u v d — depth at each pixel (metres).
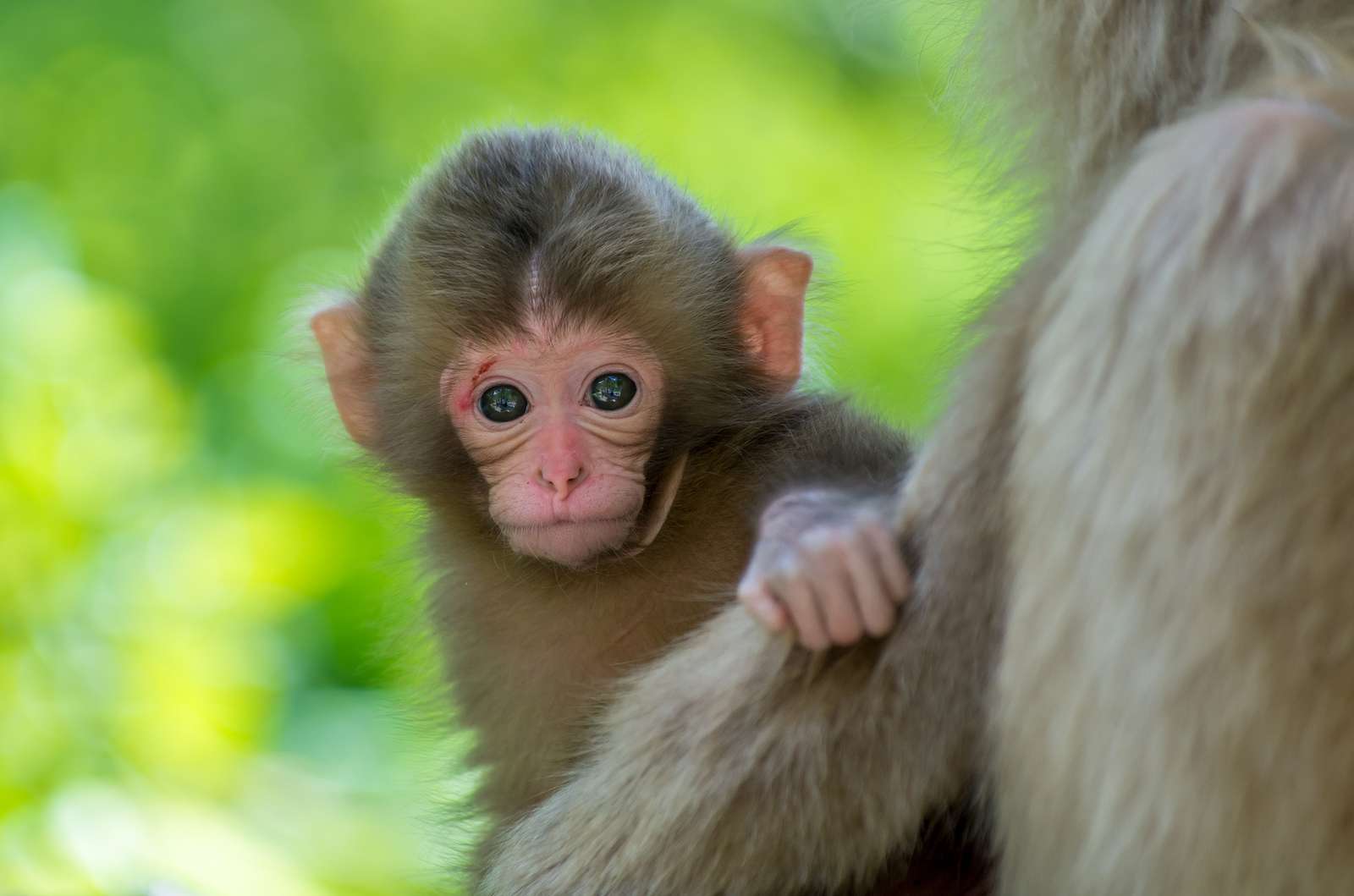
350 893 1.79
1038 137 1.56
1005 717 1.50
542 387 1.64
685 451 1.64
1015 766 1.50
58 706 1.79
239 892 1.78
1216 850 1.48
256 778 1.83
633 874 1.54
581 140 1.68
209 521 1.84
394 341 1.66
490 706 1.64
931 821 1.54
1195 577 1.48
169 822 1.78
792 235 1.71
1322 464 1.48
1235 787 1.48
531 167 1.66
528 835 1.58
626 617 1.63
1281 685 1.48
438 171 1.67
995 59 1.57
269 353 1.86
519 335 1.64
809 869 1.53
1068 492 1.49
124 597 1.81
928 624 1.52
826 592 1.53
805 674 1.53
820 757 1.53
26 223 1.86
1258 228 1.48
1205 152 1.49
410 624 1.69
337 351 1.68
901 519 1.53
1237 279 1.48
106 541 1.82
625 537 1.63
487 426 1.64
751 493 1.63
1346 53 1.51
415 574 1.68
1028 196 1.57
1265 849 1.48
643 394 1.64
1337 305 1.48
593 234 1.64
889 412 1.75
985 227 1.58
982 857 1.53
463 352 1.64
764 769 1.53
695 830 1.54
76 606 1.81
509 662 1.64
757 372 1.66
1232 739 1.48
